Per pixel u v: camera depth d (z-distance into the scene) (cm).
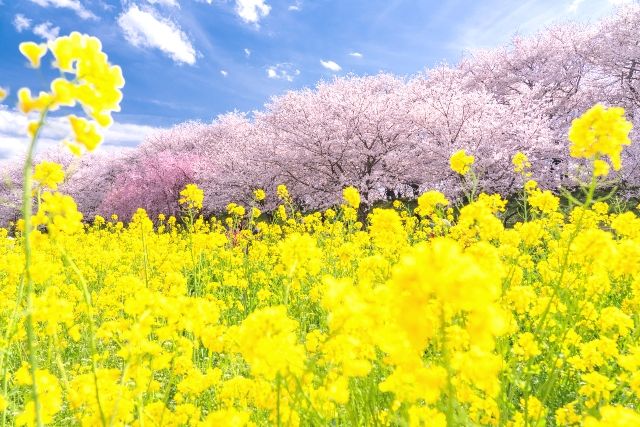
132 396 191
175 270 661
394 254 475
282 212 1000
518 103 2066
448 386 112
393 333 127
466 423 168
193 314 213
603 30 2178
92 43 133
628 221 433
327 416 205
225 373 338
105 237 1212
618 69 2114
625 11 2066
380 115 1953
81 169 3569
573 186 1703
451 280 80
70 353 482
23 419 174
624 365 231
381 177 1986
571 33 2381
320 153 2012
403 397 147
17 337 278
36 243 240
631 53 1970
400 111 1973
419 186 2152
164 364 212
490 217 310
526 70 2414
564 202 1259
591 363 291
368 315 138
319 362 193
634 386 225
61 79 129
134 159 3522
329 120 2052
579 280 362
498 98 2447
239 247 904
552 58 2364
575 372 347
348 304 144
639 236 431
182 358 247
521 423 234
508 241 385
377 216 369
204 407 313
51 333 216
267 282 704
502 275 222
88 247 986
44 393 179
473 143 1820
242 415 186
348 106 2056
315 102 2245
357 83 2503
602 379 242
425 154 1938
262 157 2136
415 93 2344
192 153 3089
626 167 1712
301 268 349
